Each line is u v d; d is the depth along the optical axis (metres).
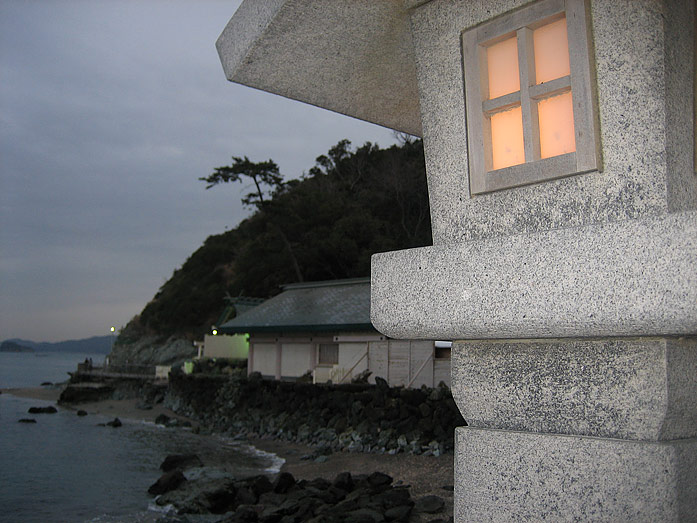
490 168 2.27
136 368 41.94
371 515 8.73
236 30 2.72
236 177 35.62
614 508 1.85
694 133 2.02
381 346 19.86
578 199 2.02
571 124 2.07
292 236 36.47
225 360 31.92
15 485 14.02
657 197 1.86
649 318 1.70
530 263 1.95
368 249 35.00
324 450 17.36
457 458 2.28
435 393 16.61
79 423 27.64
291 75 2.91
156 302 55.31
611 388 1.94
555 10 2.08
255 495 11.66
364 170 44.53
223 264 51.38
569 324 1.86
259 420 22.81
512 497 2.09
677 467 1.78
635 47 1.92
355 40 2.70
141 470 16.09
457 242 2.17
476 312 2.06
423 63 2.49
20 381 77.25
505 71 2.25
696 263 1.62
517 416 2.16
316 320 22.05
